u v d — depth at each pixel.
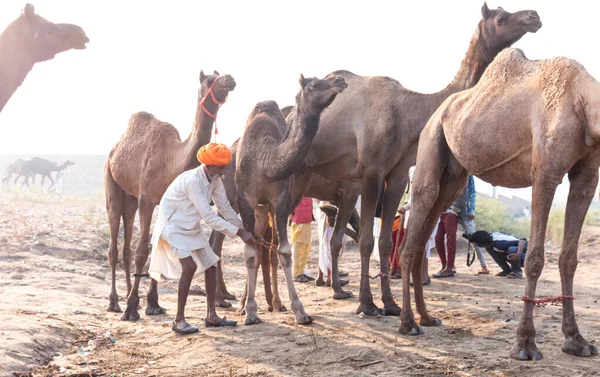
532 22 7.98
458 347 6.41
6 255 12.35
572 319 6.11
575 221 6.08
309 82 7.23
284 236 7.72
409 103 8.31
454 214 11.34
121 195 9.33
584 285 10.44
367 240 8.21
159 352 6.66
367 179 8.27
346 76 8.92
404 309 7.02
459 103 6.80
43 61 6.86
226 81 8.01
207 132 8.22
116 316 8.52
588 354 5.99
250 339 6.96
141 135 8.95
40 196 28.50
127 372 5.96
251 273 7.76
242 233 7.56
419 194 7.08
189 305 9.42
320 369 5.84
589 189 6.04
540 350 6.19
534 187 5.81
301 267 11.42
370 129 8.26
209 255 7.52
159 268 7.53
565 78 5.72
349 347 6.47
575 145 5.61
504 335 6.84
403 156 8.34
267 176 7.63
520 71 6.25
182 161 8.34
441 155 7.05
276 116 8.42
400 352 6.26
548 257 14.02
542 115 5.79
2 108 6.55
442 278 11.28
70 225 16.56
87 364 6.22
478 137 6.35
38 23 6.66
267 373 5.77
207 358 6.31
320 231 10.88
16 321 7.21
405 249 7.09
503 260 11.42
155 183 8.59
